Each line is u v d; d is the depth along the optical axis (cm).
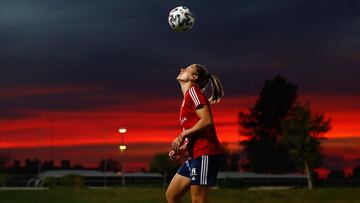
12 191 4997
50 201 4162
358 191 4862
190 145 1084
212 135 1080
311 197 4459
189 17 1259
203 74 1113
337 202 4081
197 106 1056
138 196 4400
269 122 15350
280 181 9088
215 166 1077
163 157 9000
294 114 7925
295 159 7862
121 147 8138
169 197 1130
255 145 15188
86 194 4619
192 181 1080
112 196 4447
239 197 4481
